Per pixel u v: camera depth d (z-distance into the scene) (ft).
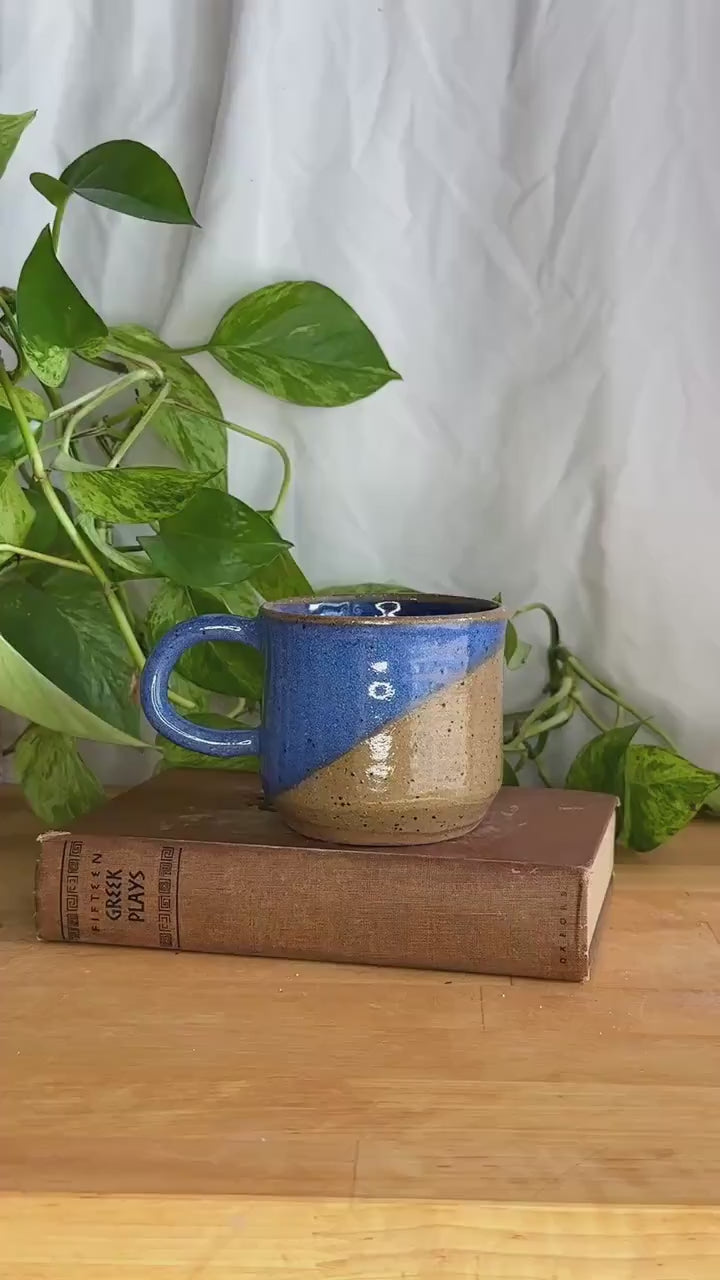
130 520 2.03
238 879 1.83
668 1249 1.32
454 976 1.79
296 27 2.38
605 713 2.48
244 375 2.37
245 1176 1.37
